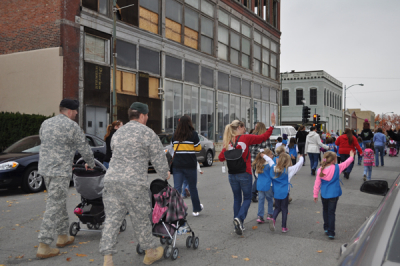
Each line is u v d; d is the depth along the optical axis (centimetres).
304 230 604
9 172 928
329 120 5844
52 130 466
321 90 5478
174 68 2353
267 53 3634
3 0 1812
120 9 1891
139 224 416
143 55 2098
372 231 169
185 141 646
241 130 585
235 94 3034
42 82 1689
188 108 2484
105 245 388
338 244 527
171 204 459
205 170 1537
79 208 538
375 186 333
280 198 580
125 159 402
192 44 2542
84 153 486
